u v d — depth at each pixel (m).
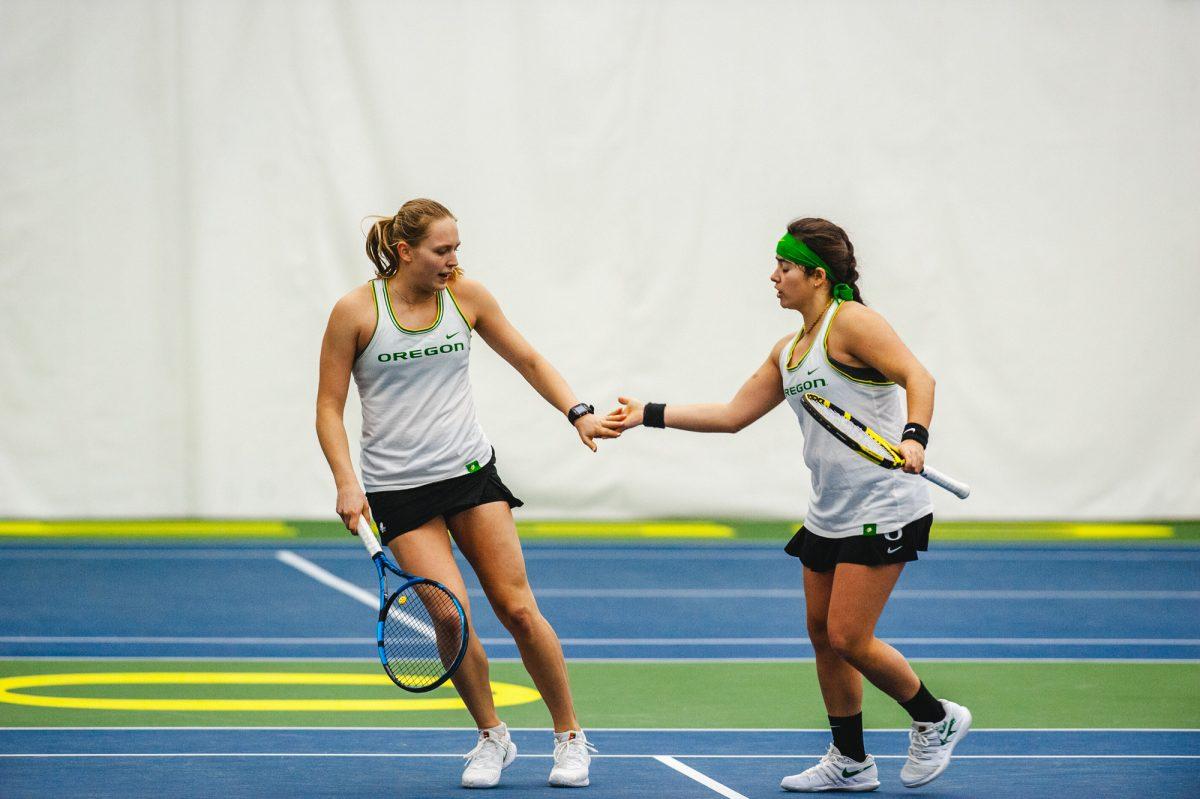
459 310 14.34
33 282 39.97
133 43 39.94
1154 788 14.34
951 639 24.52
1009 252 40.97
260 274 40.25
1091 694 19.75
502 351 15.04
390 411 14.22
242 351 40.34
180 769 14.95
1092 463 41.34
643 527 40.31
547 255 40.22
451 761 15.54
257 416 40.44
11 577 30.83
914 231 40.75
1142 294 41.16
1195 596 29.66
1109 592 30.19
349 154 40.03
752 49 40.38
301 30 39.97
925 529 13.74
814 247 13.86
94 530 38.84
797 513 41.16
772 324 40.59
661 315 40.47
